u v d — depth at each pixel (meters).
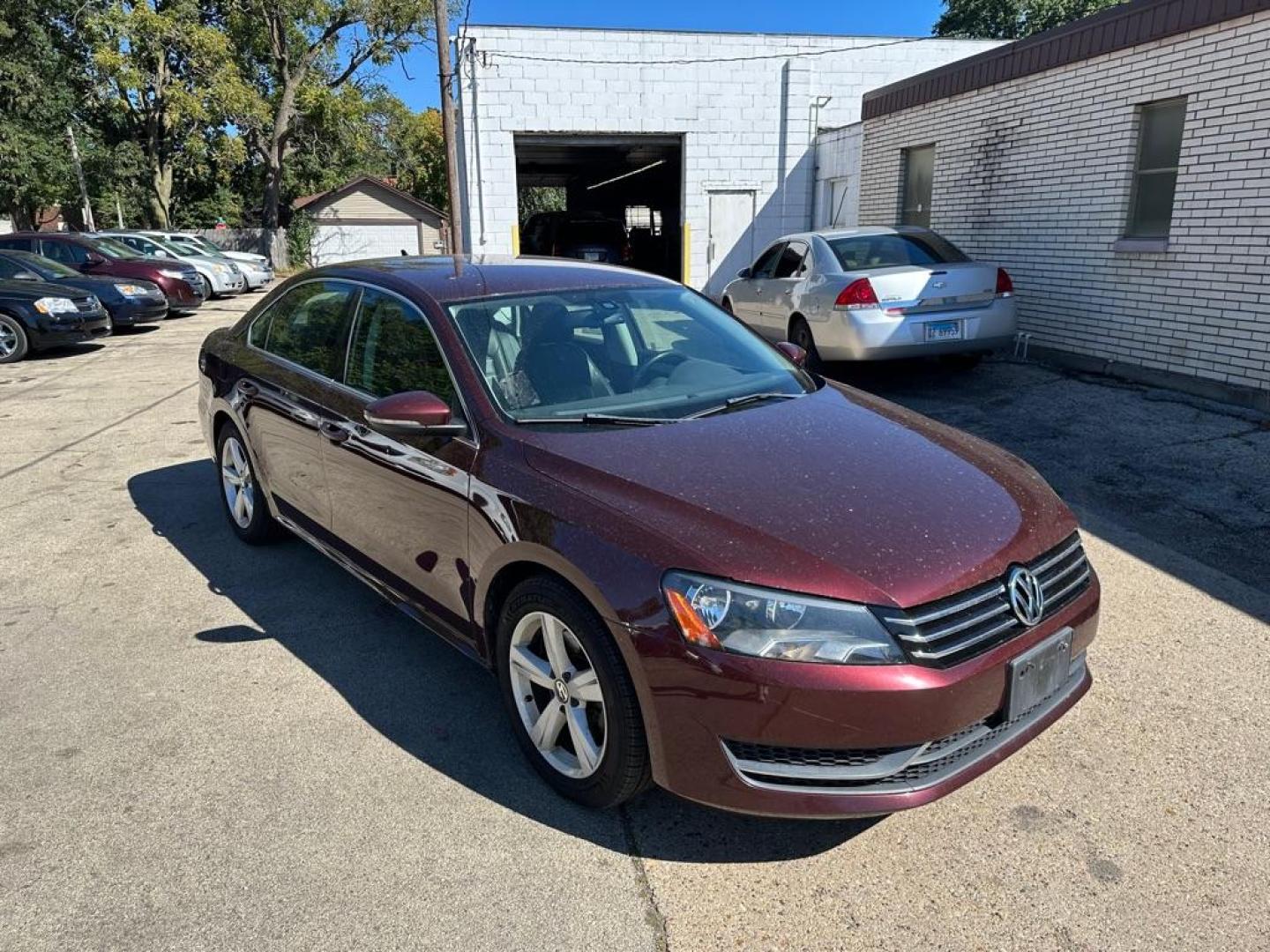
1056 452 6.31
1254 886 2.45
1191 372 7.86
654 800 2.87
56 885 2.48
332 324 4.11
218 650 3.84
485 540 2.94
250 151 39.62
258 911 2.38
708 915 2.38
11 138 27.39
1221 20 7.20
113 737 3.19
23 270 13.98
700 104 16.95
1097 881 2.48
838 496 2.69
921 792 2.39
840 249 8.61
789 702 2.29
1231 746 3.08
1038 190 9.55
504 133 16.73
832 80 17.08
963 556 2.51
